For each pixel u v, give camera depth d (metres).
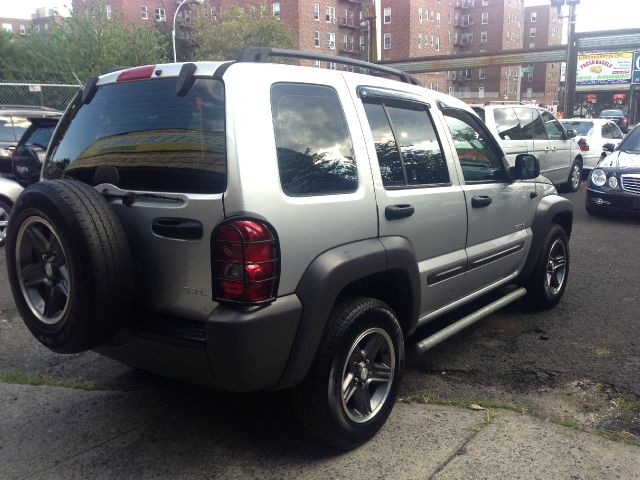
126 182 2.91
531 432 3.23
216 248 2.53
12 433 3.27
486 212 4.20
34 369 4.16
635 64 43.94
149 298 2.86
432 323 4.80
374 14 14.08
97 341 2.70
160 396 3.73
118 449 3.12
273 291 2.57
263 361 2.60
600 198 9.71
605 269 6.73
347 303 3.00
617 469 2.88
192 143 2.71
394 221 3.26
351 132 3.12
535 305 5.23
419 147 3.65
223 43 44.81
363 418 3.10
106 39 34.22
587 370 4.05
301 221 2.70
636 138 10.52
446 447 3.09
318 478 2.85
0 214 7.86
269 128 2.68
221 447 3.13
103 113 3.14
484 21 82.44
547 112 12.14
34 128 8.52
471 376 3.99
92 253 2.55
